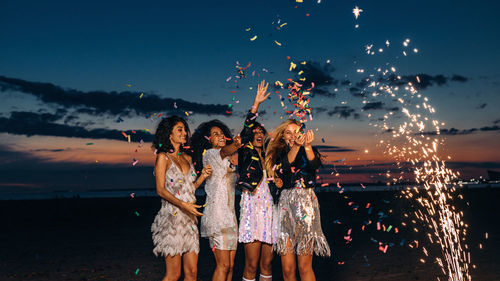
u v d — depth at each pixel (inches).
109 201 1391.5
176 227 170.6
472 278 243.9
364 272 264.5
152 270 291.7
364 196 1050.7
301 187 185.2
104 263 321.7
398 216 652.7
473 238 406.3
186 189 176.4
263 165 193.6
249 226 187.5
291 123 189.9
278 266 293.9
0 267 311.3
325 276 255.3
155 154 175.5
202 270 285.3
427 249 349.4
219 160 186.9
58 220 748.0
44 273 285.9
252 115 189.8
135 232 542.6
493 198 973.8
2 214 895.7
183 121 179.2
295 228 182.2
